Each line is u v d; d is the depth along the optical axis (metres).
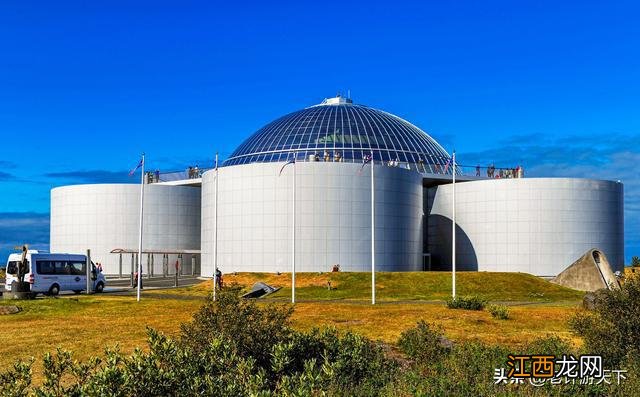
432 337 22.08
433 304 44.75
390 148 86.38
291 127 89.06
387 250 74.06
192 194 96.50
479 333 29.53
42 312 37.56
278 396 13.55
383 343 24.89
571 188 79.25
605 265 64.94
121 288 63.75
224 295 20.11
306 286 58.78
